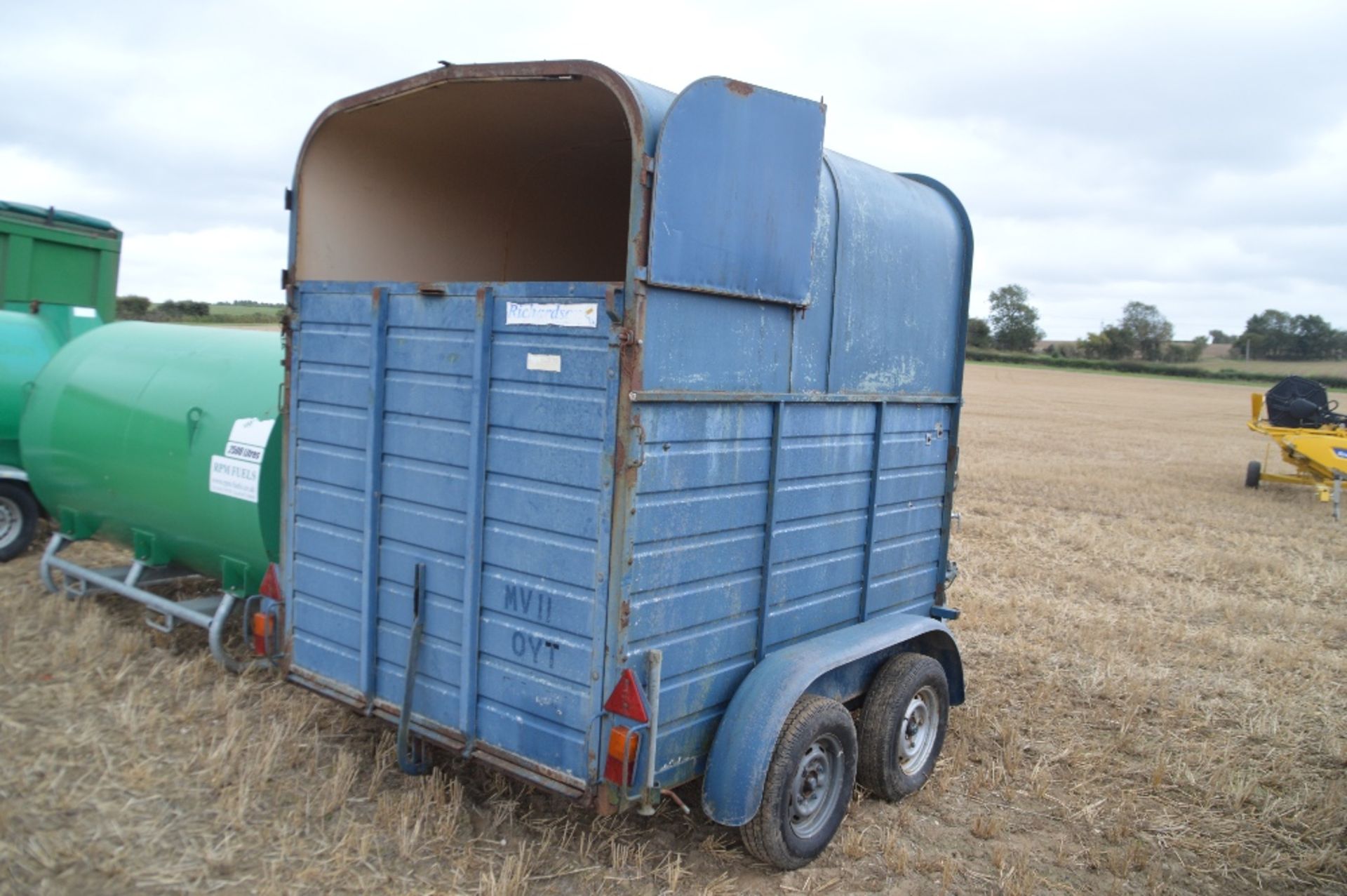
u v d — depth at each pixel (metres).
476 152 5.70
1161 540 14.32
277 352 7.24
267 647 5.28
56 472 8.02
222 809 4.64
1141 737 6.50
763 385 4.46
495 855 4.46
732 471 4.32
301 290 5.09
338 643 5.00
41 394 8.39
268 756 5.03
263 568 6.53
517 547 4.12
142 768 4.95
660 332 3.82
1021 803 5.51
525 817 4.80
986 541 13.48
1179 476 23.20
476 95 4.59
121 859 4.18
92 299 11.73
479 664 4.32
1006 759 5.97
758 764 4.20
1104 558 12.82
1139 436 35.41
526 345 4.05
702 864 4.57
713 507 4.23
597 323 3.79
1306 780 5.97
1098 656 8.28
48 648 6.68
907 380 5.76
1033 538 13.82
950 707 6.62
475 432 4.21
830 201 4.88
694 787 5.06
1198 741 6.52
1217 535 15.14
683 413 3.99
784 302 4.45
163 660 6.60
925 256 5.80
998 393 62.34
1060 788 5.74
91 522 7.98
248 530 6.37
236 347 7.44
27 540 9.22
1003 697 7.16
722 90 3.93
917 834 5.08
